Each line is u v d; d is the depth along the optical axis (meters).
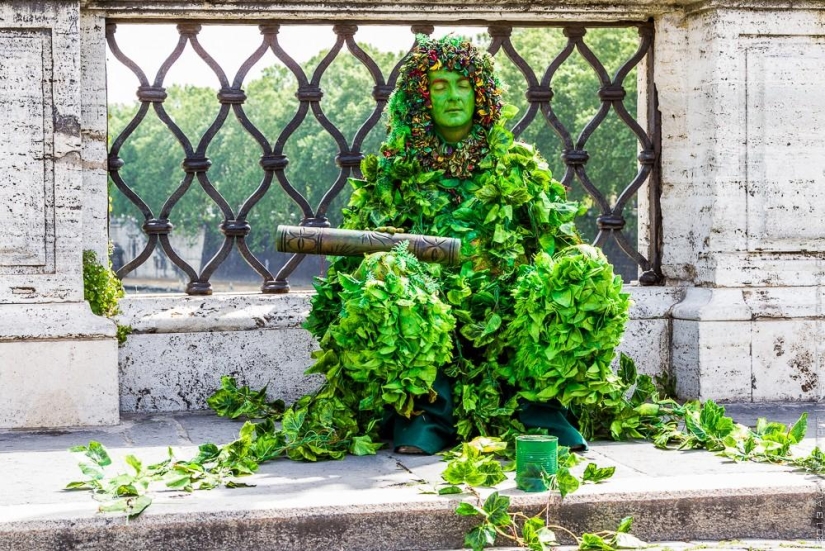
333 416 4.20
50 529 3.11
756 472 3.70
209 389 5.15
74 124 4.77
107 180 5.13
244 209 5.42
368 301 3.89
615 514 3.39
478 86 4.43
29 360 4.69
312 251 4.20
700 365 5.20
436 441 4.11
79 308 4.77
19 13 4.71
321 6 5.19
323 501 3.28
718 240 5.27
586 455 4.06
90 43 5.04
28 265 4.75
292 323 5.20
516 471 3.54
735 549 3.32
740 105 5.27
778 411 5.02
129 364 5.07
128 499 3.23
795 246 5.32
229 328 5.16
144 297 5.22
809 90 5.32
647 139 5.62
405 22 5.40
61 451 4.18
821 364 5.29
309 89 5.45
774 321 5.24
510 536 3.24
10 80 4.72
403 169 4.48
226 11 5.16
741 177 5.28
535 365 4.10
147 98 5.30
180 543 3.16
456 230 4.39
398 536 3.27
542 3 5.33
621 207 5.68
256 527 3.20
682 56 5.50
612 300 4.03
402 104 4.52
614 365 5.41
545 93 5.62
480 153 4.50
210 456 3.87
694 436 4.21
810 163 5.33
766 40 5.29
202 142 5.40
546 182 4.55
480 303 4.35
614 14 5.46
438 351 3.99
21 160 4.73
